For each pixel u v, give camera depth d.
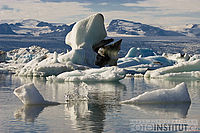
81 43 165.00
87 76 105.31
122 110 45.03
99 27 167.38
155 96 50.97
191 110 44.91
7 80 110.38
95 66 161.38
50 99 57.69
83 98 58.72
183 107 47.19
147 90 75.81
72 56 153.50
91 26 166.00
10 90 75.19
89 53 162.75
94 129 34.62
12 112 43.59
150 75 127.12
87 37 165.62
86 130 34.19
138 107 47.31
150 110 44.91
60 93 67.75
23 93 49.31
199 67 127.00
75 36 166.62
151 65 175.75
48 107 47.69
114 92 70.50
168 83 98.44
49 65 133.62
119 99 57.66
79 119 39.31
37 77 127.44
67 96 60.88
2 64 188.38
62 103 51.66
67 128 34.97
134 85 90.56
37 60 161.38
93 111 44.47
